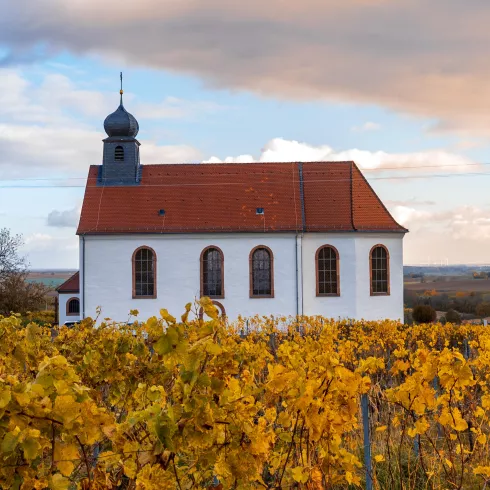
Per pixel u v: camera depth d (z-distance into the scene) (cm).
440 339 2041
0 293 5238
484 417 762
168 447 358
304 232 3825
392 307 3850
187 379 390
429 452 805
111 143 4116
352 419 498
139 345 645
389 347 1672
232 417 409
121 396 653
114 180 4084
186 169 4169
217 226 3847
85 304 3778
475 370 966
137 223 3850
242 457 412
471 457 728
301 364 503
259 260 3847
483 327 2230
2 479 339
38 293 5403
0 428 335
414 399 531
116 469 480
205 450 403
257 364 621
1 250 5403
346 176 4144
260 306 3806
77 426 355
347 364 984
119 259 3797
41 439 354
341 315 3809
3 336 623
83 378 658
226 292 3806
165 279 3800
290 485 473
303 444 494
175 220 3878
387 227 3875
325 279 3841
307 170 4194
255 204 3975
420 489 765
